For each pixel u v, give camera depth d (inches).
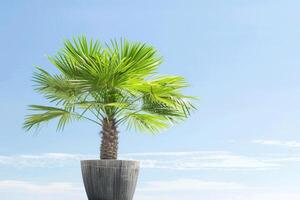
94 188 275.0
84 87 267.1
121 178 274.8
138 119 311.6
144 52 279.4
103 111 285.3
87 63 264.4
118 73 262.8
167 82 279.9
